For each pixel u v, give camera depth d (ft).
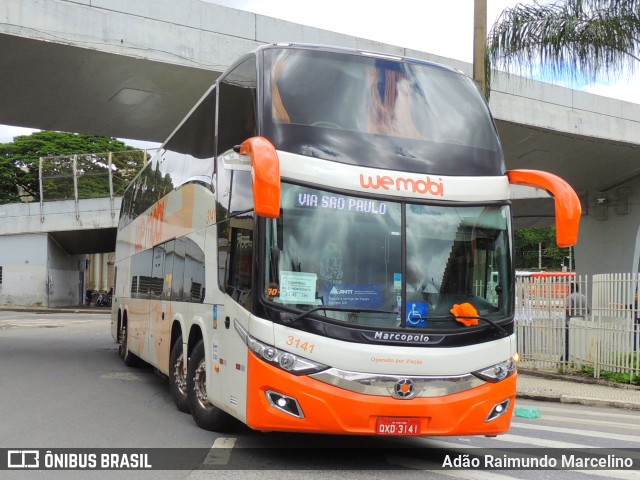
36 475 20.40
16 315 122.52
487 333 22.20
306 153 22.09
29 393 36.35
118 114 59.16
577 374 46.62
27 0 43.65
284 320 20.75
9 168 189.06
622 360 43.14
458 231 22.77
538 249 228.02
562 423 32.27
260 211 19.24
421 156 23.20
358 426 20.43
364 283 21.50
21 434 26.18
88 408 32.17
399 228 22.16
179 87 52.19
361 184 22.17
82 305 160.66
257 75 23.17
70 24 44.83
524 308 51.16
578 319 47.26
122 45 46.32
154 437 25.86
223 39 49.32
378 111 23.56
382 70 24.40
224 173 25.85
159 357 35.96
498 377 22.08
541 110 62.03
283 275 21.13
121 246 56.24
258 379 20.74
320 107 23.00
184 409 31.01
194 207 30.19
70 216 138.62
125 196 56.49
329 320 20.80
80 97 54.85
